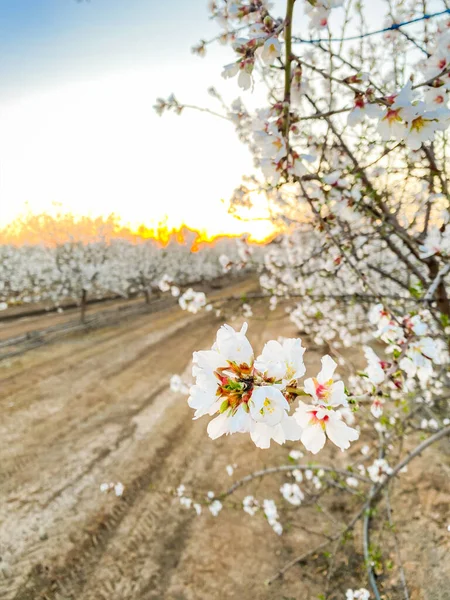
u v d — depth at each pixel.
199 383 0.91
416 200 3.62
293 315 7.86
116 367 11.71
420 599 3.63
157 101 2.24
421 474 5.12
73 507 5.42
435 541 4.15
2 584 4.27
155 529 4.99
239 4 1.54
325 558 4.34
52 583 4.29
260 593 4.04
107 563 4.51
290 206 4.26
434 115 1.27
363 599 3.04
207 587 4.16
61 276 23.53
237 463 6.34
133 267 31.48
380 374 1.73
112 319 20.52
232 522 5.02
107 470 6.29
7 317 20.42
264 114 1.54
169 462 6.50
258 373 0.92
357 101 1.30
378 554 3.38
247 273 54.56
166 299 29.28
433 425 4.68
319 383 0.97
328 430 0.97
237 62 1.25
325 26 2.07
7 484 5.92
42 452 6.81
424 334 1.76
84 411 8.52
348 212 2.67
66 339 15.73
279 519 4.97
